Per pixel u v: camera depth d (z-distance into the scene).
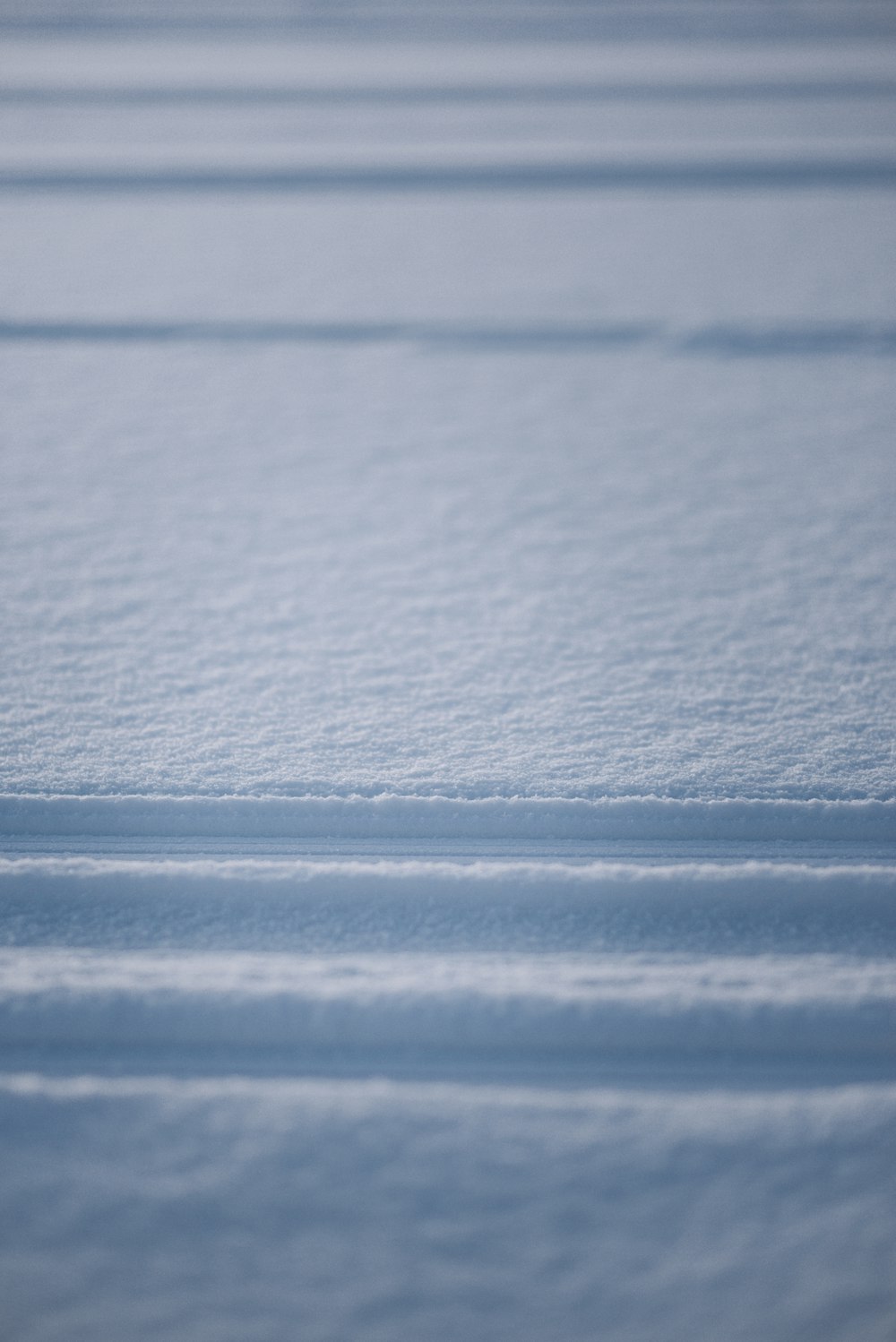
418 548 3.73
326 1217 1.71
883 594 3.41
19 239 7.15
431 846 2.53
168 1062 1.98
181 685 2.99
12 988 2.04
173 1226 1.70
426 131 9.96
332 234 7.37
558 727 2.83
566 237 7.28
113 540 3.75
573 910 2.32
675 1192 1.75
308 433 4.65
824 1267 1.66
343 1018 2.01
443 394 5.05
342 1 18.28
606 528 3.86
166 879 2.35
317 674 3.05
